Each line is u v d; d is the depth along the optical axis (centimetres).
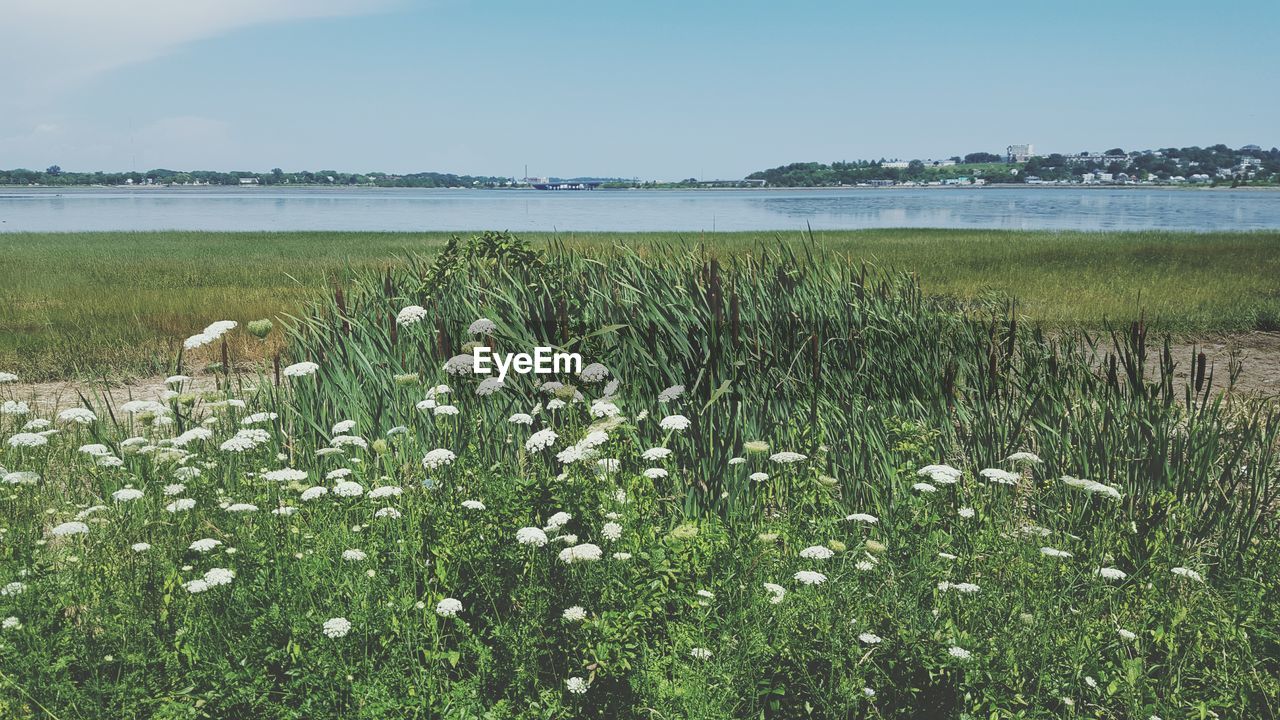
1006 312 636
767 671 292
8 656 272
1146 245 2883
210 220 7256
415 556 335
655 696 281
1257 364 1014
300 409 541
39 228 5538
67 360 991
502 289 602
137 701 263
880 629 302
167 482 424
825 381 533
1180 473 459
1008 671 286
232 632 298
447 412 425
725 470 450
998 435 503
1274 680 300
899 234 4075
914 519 376
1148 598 349
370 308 645
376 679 276
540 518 331
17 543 351
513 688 279
